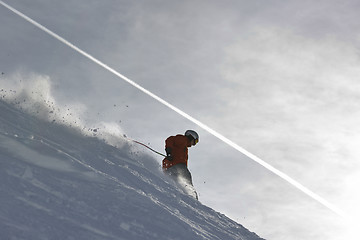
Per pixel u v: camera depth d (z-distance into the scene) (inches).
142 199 409.1
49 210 320.2
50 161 409.4
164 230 366.9
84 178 402.6
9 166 359.6
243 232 486.6
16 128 485.7
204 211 498.6
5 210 295.4
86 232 309.6
